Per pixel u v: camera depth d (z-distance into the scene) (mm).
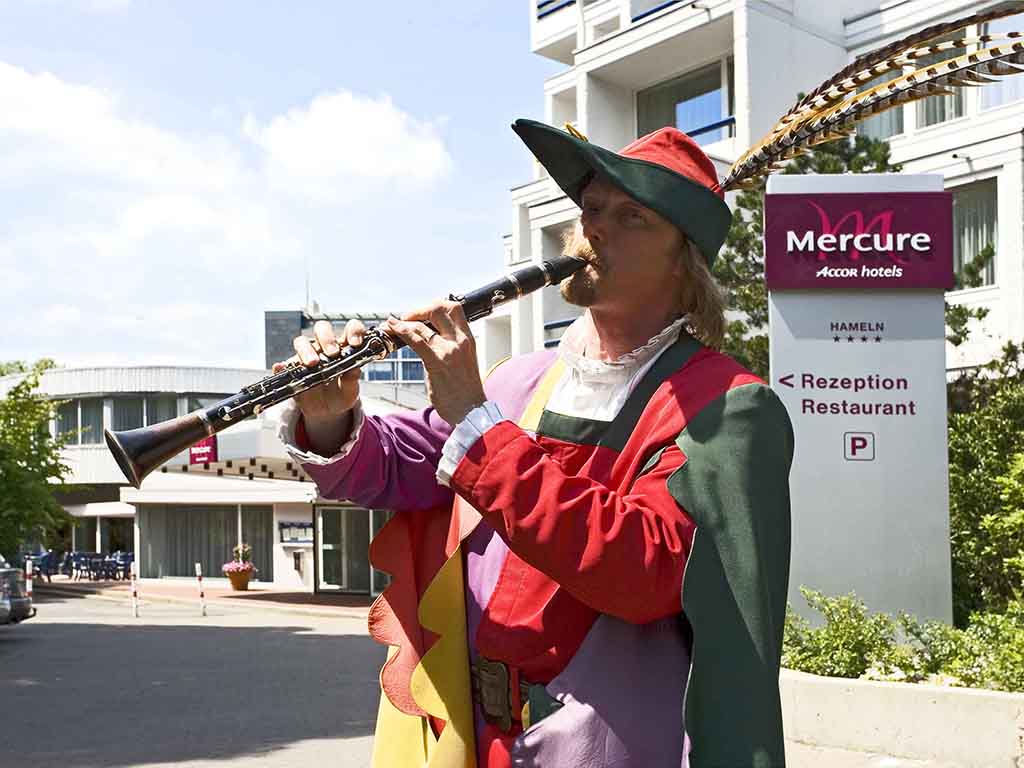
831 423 8180
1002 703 5734
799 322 8219
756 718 1589
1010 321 15367
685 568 1596
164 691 10445
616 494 1665
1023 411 9203
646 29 19516
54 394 38000
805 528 8102
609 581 1568
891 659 6691
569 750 1677
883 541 8086
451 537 1968
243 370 38156
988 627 6973
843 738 6332
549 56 25016
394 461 2000
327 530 26703
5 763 7129
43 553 36625
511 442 1626
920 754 6016
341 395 1899
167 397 37406
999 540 8258
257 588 29453
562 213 21250
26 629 17922
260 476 23312
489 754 1831
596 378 1873
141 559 33750
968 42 1757
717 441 1688
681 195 1795
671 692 1684
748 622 1611
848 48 18844
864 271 8180
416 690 1884
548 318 22250
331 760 7168
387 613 1993
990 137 15766
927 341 8180
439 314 1730
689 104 20297
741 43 17766
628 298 1850
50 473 19219
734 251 13211
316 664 12648
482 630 1847
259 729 8336
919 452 8141
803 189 8227
